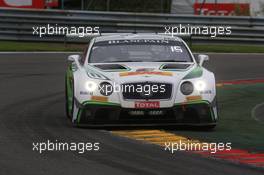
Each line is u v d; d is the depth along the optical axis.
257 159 21.55
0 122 29.50
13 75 47.78
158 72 27.30
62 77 47.62
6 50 62.94
